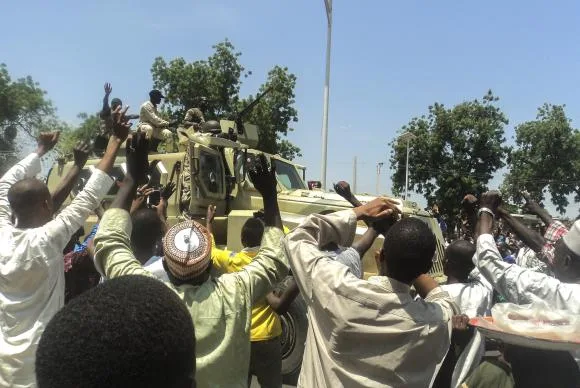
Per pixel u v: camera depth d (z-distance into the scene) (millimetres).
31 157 3484
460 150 36281
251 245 4207
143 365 987
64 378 970
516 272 2785
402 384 2133
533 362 2611
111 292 1049
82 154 3541
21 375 2594
